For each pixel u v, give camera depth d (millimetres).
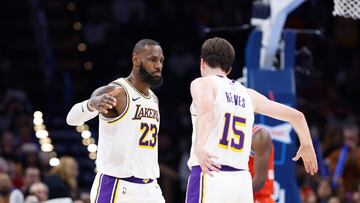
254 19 13883
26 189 16562
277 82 13383
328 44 27016
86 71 26391
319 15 25297
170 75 25469
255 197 11234
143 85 10000
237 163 8977
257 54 13406
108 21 27000
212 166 8461
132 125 9898
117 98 9812
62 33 27875
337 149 19438
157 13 27141
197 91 8820
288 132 13250
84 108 9547
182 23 26641
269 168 11281
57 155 23344
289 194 13125
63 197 14961
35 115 18938
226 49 9219
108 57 25547
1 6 27766
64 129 24281
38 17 26500
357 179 18312
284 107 9219
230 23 26219
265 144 10781
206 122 8617
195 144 8688
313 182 17594
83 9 27766
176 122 23641
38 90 25750
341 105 25250
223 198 8812
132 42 25938
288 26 20734
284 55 13531
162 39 26297
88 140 19000
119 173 9867
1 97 24078
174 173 20953
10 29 27266
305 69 14359
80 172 22969
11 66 25891
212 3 27000
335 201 16250
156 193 10133
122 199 9852
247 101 9180
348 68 26797
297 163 18906
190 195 8992
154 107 10148
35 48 26797
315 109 24453
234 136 8984
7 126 22406
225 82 9086
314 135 20203
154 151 10133
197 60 25750
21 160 18625
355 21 27094
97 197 9898
